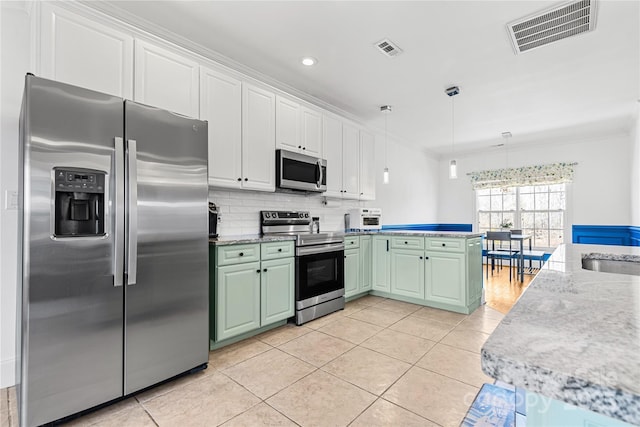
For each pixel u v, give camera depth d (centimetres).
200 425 156
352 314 328
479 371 209
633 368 38
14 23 206
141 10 223
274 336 268
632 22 231
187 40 260
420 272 359
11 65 204
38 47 176
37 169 146
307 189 337
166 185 189
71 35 186
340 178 387
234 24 239
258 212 331
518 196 631
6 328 199
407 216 595
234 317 248
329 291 329
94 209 169
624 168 514
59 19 182
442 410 167
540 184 596
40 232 147
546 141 579
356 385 192
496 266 639
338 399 177
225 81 265
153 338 183
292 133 325
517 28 242
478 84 341
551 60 289
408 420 159
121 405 172
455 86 347
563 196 579
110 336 167
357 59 290
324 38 257
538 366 39
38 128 147
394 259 382
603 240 531
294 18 232
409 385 192
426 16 228
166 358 189
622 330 51
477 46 267
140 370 178
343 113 431
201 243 205
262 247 269
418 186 632
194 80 243
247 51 277
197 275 203
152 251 183
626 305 66
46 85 150
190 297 200
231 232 306
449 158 702
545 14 224
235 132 272
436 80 332
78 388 158
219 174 259
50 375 150
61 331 153
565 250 180
